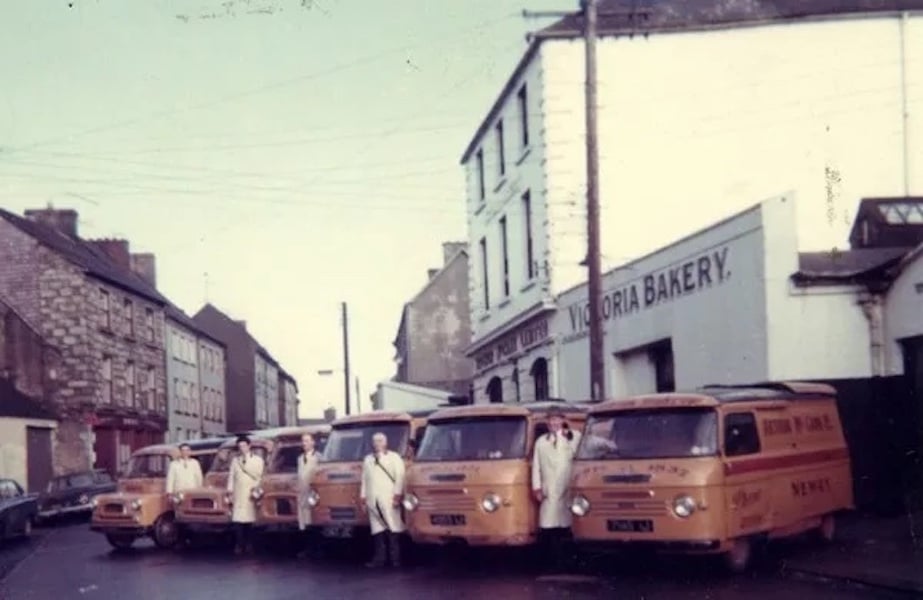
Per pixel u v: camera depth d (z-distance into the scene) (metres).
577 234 26.47
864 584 10.97
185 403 60.00
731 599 10.44
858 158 25.67
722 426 12.05
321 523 15.80
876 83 25.75
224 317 81.81
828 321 17.11
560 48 26.42
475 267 36.41
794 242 17.20
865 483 16.77
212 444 21.44
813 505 13.59
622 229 25.78
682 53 25.98
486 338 34.12
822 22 25.81
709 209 25.81
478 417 14.29
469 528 13.47
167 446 21.36
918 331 16.19
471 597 11.32
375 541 15.01
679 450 11.97
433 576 13.38
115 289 47.03
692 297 19.89
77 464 41.94
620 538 11.97
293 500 16.92
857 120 25.73
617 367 23.77
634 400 12.80
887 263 16.75
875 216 22.14
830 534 14.21
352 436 16.19
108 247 56.62
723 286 18.66
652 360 22.31
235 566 16.05
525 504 13.53
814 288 17.11
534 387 29.59
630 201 25.83
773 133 25.83
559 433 13.64
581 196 26.45
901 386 16.64
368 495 14.68
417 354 56.50
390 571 14.20
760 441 12.62
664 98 25.97
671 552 11.68
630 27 25.33
